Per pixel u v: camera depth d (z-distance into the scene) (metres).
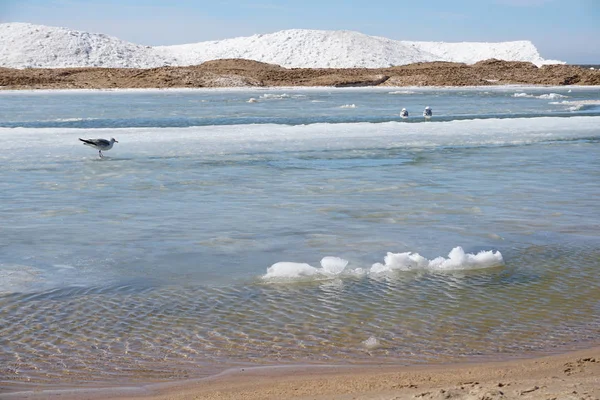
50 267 8.45
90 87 96.00
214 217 11.31
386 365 5.37
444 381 4.88
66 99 61.31
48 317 6.61
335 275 8.02
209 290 7.48
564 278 7.87
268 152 19.86
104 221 11.05
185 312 6.75
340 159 18.48
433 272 8.16
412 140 22.86
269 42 170.25
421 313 6.68
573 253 9.00
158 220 11.09
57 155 18.97
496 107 44.66
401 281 7.80
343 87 105.06
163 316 6.62
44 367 5.40
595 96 65.81
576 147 20.98
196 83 102.56
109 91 88.19
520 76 117.25
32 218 11.27
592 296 7.19
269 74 117.56
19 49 146.25
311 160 18.28
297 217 11.28
